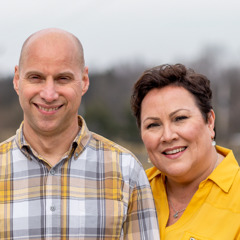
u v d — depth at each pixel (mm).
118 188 2848
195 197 3004
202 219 2912
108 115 35688
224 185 2947
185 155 3008
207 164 3090
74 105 2775
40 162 2793
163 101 2988
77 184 2803
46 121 2730
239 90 51281
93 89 48844
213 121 3141
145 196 2945
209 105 3047
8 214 2715
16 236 2686
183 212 3061
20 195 2752
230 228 2824
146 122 3078
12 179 2787
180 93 2988
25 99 2727
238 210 2850
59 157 2836
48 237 2688
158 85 3014
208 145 3076
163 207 3184
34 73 2695
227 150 3254
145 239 2881
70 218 2727
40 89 2699
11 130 33656
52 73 2689
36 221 2701
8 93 42500
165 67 3064
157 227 2938
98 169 2881
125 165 2914
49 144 2811
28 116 2760
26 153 2801
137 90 3125
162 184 3277
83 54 2875
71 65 2732
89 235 2729
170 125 2990
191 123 2975
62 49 2713
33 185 2764
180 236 2908
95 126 34969
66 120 2773
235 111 49031
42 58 2680
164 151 3035
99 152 2932
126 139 30406
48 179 2770
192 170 3051
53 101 2695
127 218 2885
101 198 2811
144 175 2996
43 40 2711
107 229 2764
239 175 2975
